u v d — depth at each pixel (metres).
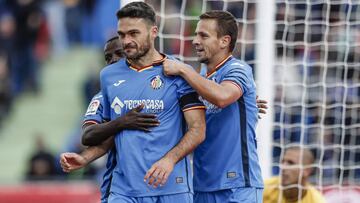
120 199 19.34
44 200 39.97
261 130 27.64
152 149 19.25
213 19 20.69
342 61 33.94
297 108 33.88
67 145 57.66
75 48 62.19
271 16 27.97
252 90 20.62
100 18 62.06
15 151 59.59
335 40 34.22
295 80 34.62
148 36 19.12
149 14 19.16
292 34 34.16
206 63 20.89
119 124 19.34
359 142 32.91
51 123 60.94
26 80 61.28
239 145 20.52
